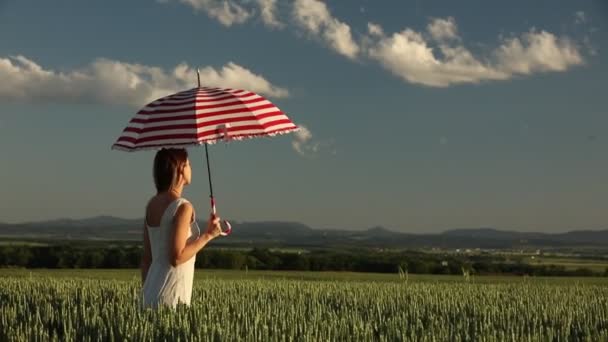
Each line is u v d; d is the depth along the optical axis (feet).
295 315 31.89
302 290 57.88
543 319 36.68
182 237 24.34
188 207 24.54
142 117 24.98
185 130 23.88
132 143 24.50
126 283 62.75
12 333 25.61
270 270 215.92
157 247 24.73
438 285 72.79
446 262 205.16
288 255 217.15
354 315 32.76
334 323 28.48
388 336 27.22
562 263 307.17
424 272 202.90
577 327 33.86
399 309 39.65
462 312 37.81
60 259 200.85
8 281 58.95
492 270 200.64
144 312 24.61
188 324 23.68
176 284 24.72
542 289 64.64
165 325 23.30
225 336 23.16
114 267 200.54
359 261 216.74
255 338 23.38
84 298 38.09
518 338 28.07
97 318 27.22
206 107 24.35
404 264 203.21
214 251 217.77
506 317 36.99
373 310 38.19
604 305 44.88
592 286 72.54
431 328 29.30
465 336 27.53
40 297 40.19
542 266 209.15
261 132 24.06
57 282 58.08
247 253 222.07
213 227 24.98
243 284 67.31
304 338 24.16
